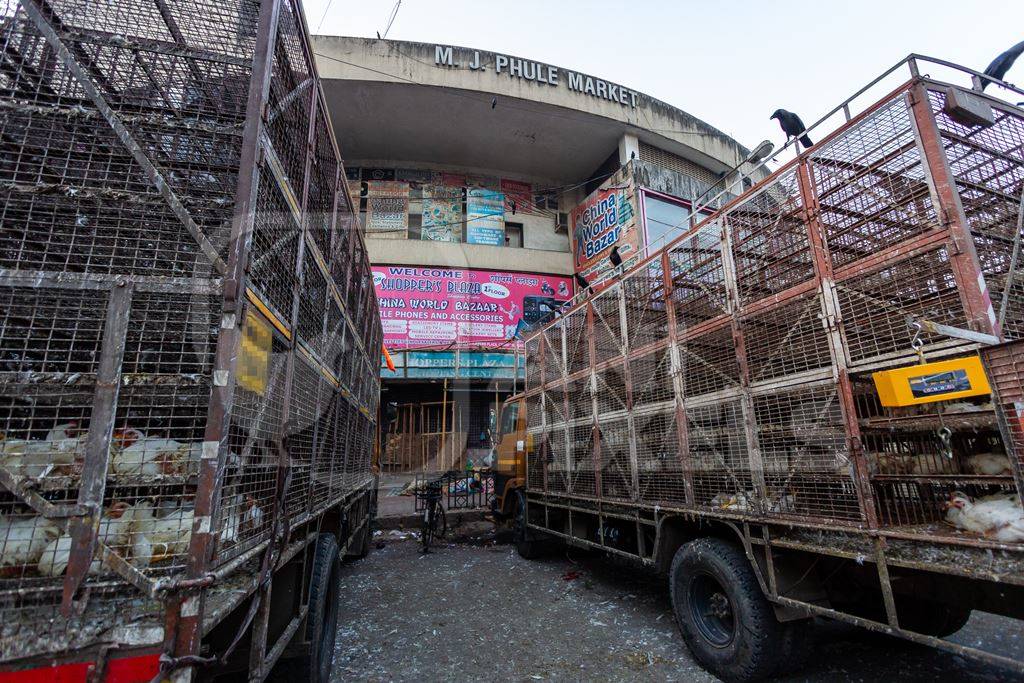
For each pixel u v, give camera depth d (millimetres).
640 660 3809
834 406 2908
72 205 1891
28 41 1947
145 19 2166
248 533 1997
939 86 2697
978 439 2811
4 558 1562
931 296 2496
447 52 16203
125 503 1680
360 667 3744
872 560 2645
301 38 2848
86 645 1471
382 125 17531
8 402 1866
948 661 3582
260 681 2025
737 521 3502
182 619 1492
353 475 5012
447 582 6109
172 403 1739
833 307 2973
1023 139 2986
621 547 5016
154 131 1981
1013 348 2064
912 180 2637
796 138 3633
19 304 1746
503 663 3797
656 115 18219
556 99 16766
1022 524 2141
